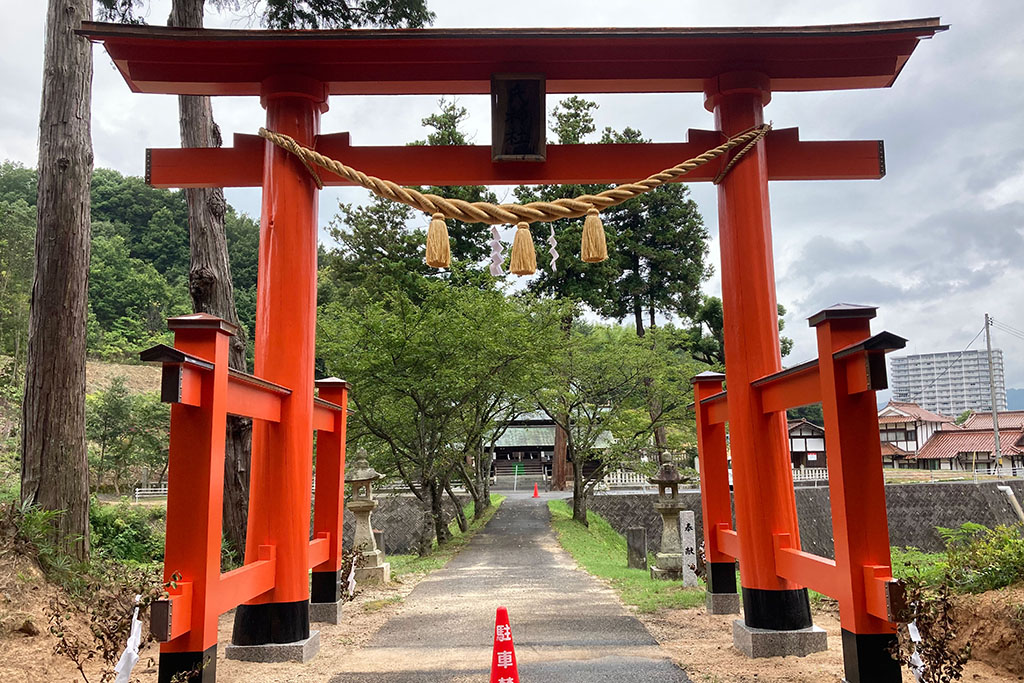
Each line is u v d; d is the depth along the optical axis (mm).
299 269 6293
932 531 27734
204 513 4250
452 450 18297
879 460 4262
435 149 6625
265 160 6457
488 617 7598
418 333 15977
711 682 4750
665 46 6340
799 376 5102
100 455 28172
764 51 6418
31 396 7855
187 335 4414
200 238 11523
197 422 4332
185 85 6559
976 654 5156
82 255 8266
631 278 31547
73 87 8336
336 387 7941
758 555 5871
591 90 6879
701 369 26812
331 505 7695
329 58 6359
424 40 6160
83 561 7688
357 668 5348
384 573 10883
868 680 4102
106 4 10828
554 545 17094
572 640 6293
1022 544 5793
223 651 6352
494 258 5934
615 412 23359
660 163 6602
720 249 6664
